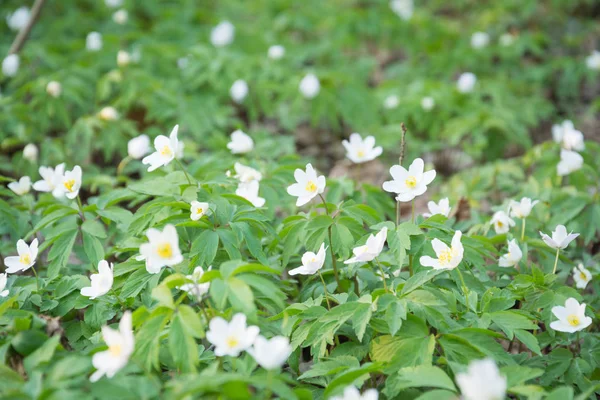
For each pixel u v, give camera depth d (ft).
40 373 2.02
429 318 2.20
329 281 2.54
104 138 3.43
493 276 2.66
